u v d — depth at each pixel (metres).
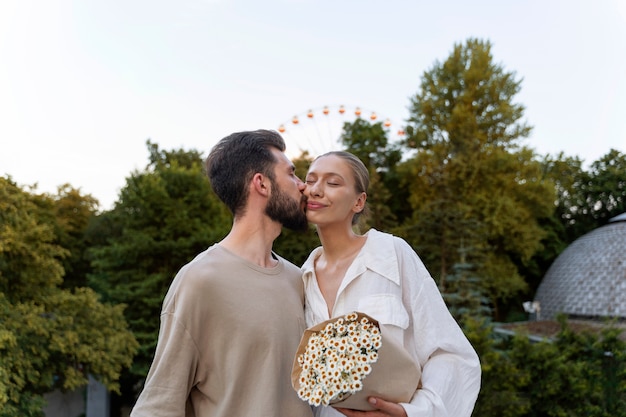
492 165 21.50
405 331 1.79
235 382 1.63
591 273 18.08
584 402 7.32
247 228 1.83
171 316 1.66
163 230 15.59
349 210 1.87
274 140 1.90
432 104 23.17
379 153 24.27
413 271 1.82
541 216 22.64
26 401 8.53
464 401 1.71
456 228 14.20
